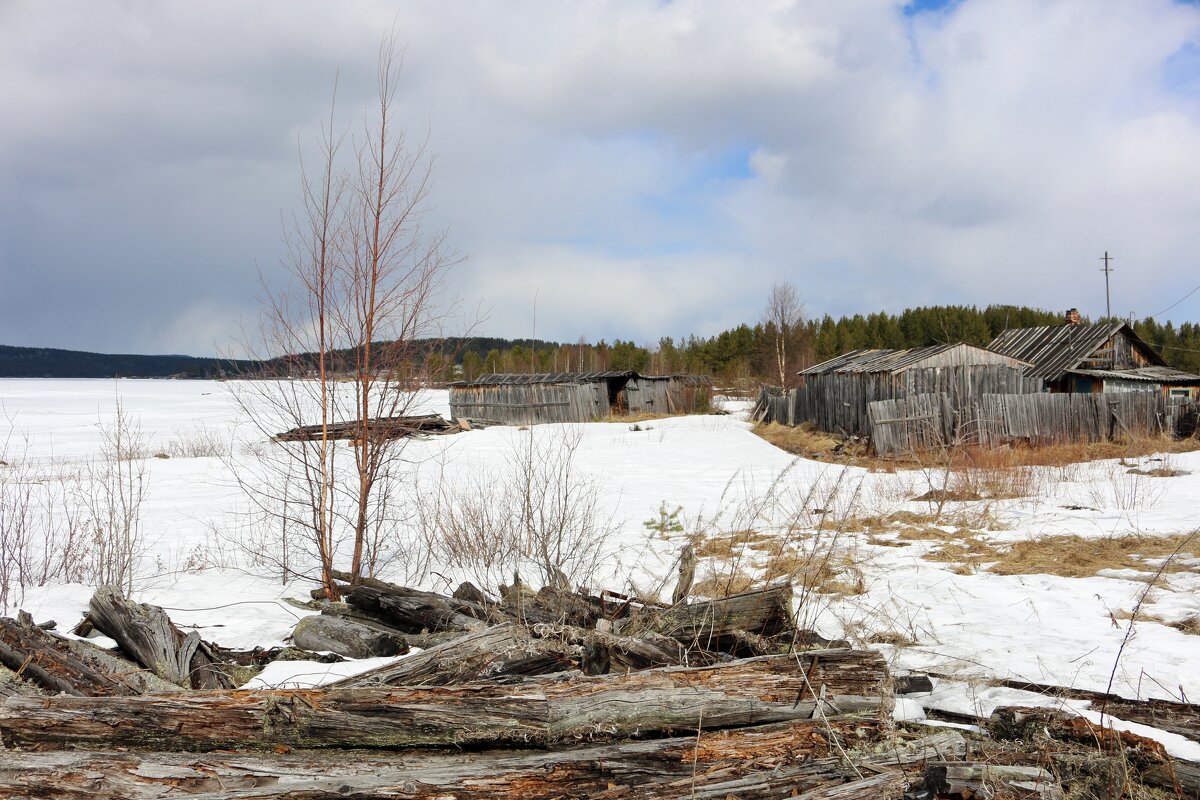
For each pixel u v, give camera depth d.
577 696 3.59
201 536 11.86
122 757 3.15
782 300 53.22
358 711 3.48
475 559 9.29
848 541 10.08
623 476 18.70
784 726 3.59
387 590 6.55
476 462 21.72
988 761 3.47
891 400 22.50
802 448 25.33
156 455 24.48
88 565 9.28
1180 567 8.12
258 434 31.94
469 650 4.43
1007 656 5.55
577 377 41.62
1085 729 3.70
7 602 7.44
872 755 3.40
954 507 12.52
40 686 4.45
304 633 6.18
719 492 15.81
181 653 5.25
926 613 6.73
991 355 28.44
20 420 42.19
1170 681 4.97
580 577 8.48
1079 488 14.26
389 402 8.52
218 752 3.38
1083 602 7.00
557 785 3.11
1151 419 23.20
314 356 8.45
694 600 6.55
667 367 66.81
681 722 3.61
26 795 2.97
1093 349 28.84
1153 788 3.42
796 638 5.06
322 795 2.94
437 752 3.47
